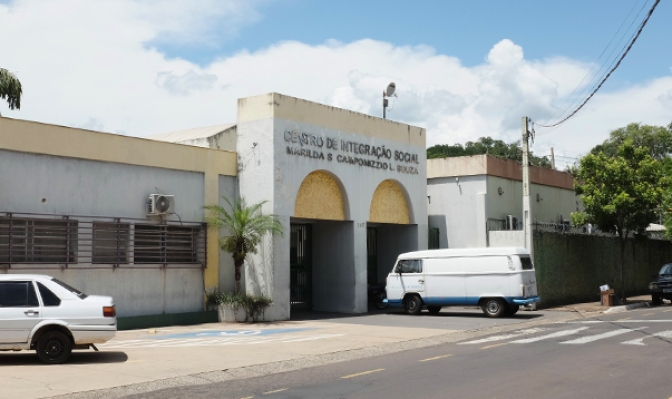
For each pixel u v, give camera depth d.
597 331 18.53
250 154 24.39
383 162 28.77
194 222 23.11
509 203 33.22
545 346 15.45
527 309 27.41
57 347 13.19
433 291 25.08
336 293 27.50
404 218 30.22
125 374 12.08
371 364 13.43
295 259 28.25
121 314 20.62
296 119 24.83
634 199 29.98
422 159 31.05
